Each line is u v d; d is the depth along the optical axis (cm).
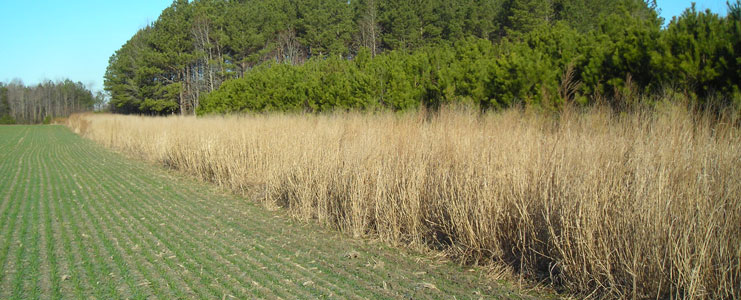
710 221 350
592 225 409
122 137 2123
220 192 984
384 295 418
